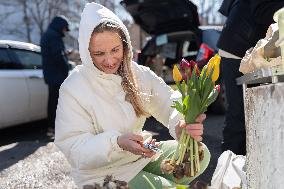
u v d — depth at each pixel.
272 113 1.36
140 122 2.28
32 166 4.42
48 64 5.88
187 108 1.87
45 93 6.57
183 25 6.92
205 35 6.66
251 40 3.18
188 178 2.10
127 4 6.60
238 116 3.32
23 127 7.01
